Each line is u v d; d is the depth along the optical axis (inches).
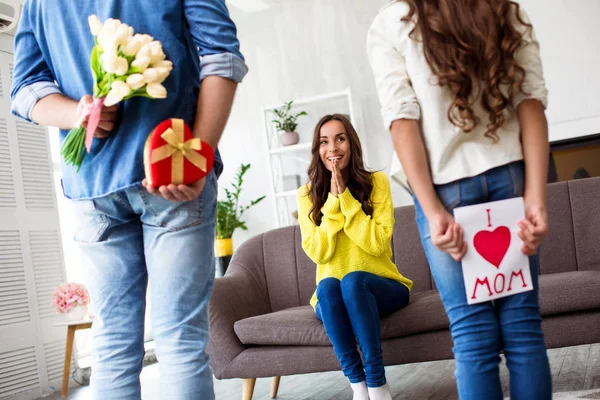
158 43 43.3
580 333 86.8
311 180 96.8
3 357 156.3
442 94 45.5
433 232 44.9
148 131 45.3
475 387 44.7
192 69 49.2
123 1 46.3
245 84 249.1
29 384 161.6
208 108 46.0
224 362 100.6
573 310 87.0
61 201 204.7
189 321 46.6
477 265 45.1
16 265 164.2
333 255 93.0
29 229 169.9
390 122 46.5
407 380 112.7
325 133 94.6
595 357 112.1
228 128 251.0
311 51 240.7
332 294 85.2
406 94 46.4
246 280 117.3
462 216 45.0
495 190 46.0
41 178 176.4
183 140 42.9
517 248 45.3
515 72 44.3
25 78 50.7
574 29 206.1
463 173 45.4
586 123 205.5
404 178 49.7
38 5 49.7
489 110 44.8
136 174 45.1
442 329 90.9
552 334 87.5
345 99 236.2
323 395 110.1
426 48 44.6
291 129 232.5
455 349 46.3
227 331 101.7
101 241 48.4
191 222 46.7
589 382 91.8
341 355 84.1
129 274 48.8
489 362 45.0
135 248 49.1
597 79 204.7
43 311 169.8
